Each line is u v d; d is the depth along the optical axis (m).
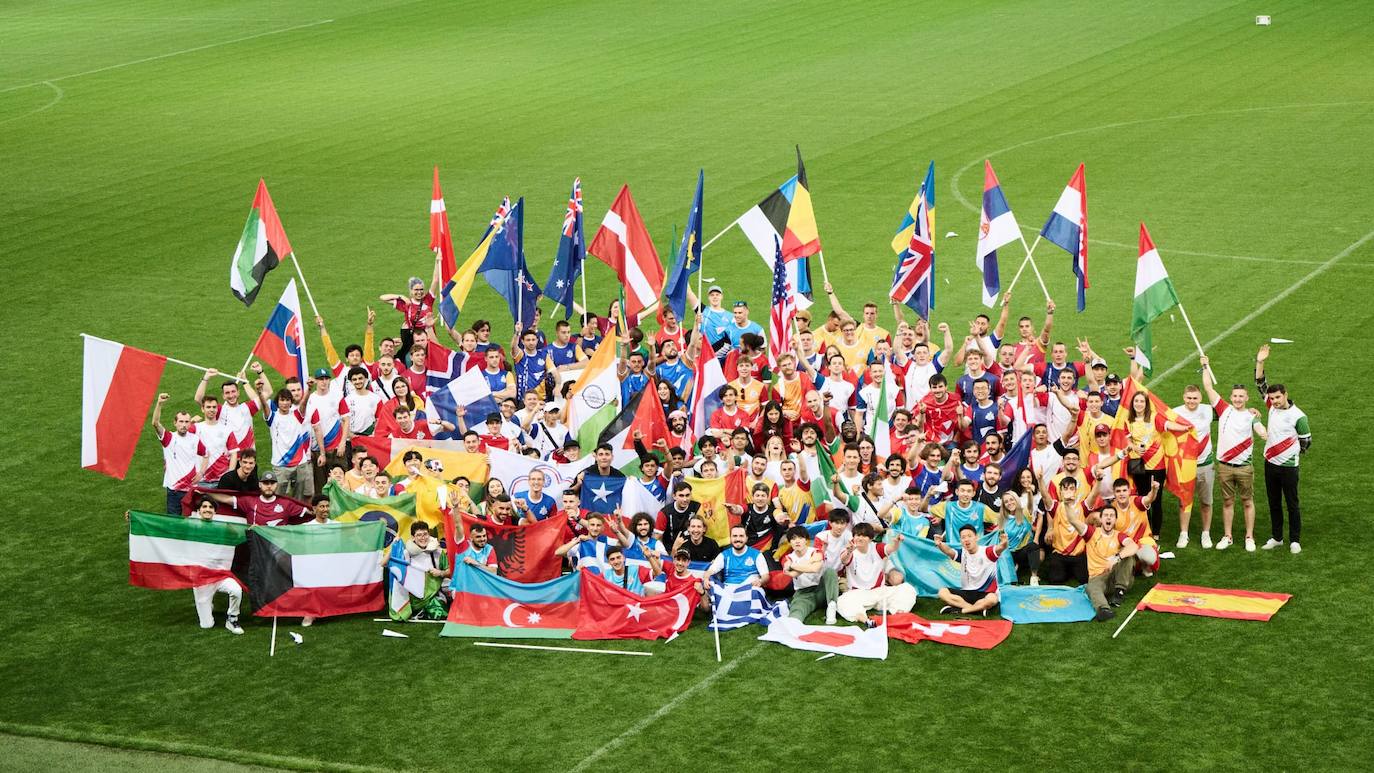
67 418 29.52
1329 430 26.88
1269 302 33.66
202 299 36.53
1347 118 49.50
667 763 17.56
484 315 35.75
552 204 43.56
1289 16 65.81
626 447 23.06
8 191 46.81
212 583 21.39
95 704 19.28
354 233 41.56
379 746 18.11
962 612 21.36
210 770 17.70
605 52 65.75
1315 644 19.83
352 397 25.84
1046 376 25.72
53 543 24.36
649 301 27.81
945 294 35.81
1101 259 37.41
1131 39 63.38
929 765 17.36
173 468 23.92
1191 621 20.61
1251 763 17.19
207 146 51.88
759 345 27.20
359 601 21.75
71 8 82.75
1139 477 23.23
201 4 81.88
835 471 22.78
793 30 68.31
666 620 21.00
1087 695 18.83
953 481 23.34
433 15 75.81
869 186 44.44
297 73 64.06
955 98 55.06
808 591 21.59
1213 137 48.25
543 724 18.53
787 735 18.11
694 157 48.38
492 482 22.42
